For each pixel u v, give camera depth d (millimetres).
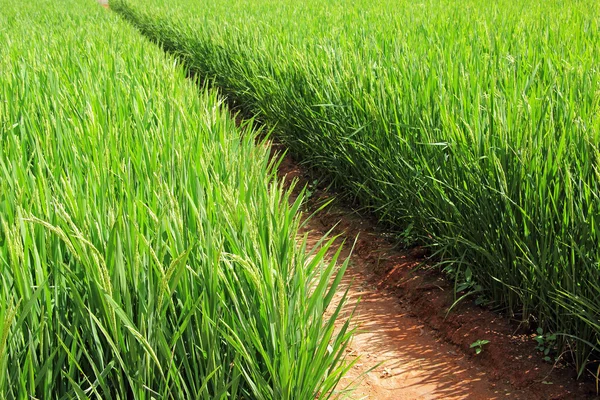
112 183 3596
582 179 3604
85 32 12406
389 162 5211
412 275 4855
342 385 3717
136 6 19547
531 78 5051
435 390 3725
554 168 3783
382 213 5621
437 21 9258
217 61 9930
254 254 2971
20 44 9680
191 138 4496
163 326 2662
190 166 3770
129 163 3795
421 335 4285
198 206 3400
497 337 4031
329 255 5406
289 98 7090
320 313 2988
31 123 4832
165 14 15539
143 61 8289
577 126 3916
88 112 4777
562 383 3645
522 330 4078
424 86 5336
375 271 5109
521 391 3662
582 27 7672
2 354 2219
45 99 5641
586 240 3521
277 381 2609
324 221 6016
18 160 3834
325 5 14102
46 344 2523
